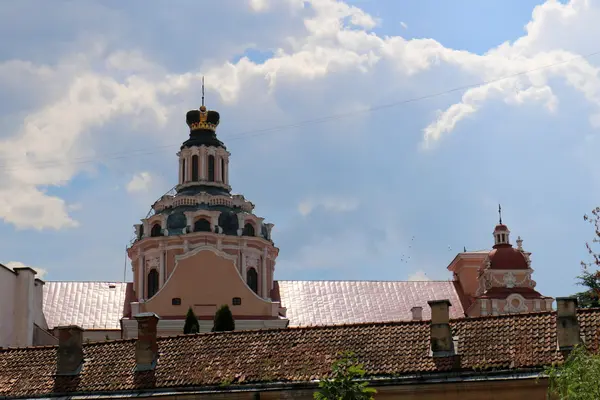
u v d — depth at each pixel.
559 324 45.91
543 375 42.53
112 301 106.12
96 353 51.75
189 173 109.94
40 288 88.94
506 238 105.62
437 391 45.81
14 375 51.25
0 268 76.19
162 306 99.19
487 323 48.12
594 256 48.12
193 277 100.31
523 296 101.88
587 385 36.75
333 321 106.94
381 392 46.19
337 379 42.22
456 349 47.12
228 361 49.47
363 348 48.44
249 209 109.94
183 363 49.94
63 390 49.84
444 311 47.75
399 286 112.38
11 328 77.56
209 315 99.12
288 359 48.78
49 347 52.91
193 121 112.00
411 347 47.88
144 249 105.56
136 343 50.78
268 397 47.38
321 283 111.88
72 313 103.69
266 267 107.56
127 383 49.44
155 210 108.94
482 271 105.06
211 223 104.69
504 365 45.56
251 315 100.06
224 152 111.31
